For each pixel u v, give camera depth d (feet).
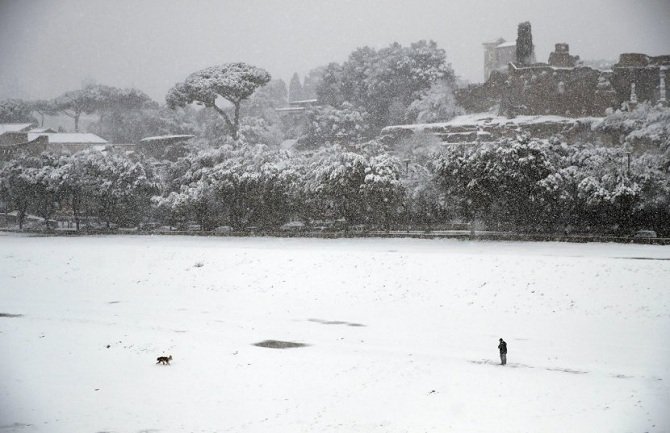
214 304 209.26
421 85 613.52
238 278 237.86
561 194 283.38
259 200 358.84
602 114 479.41
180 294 227.81
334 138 593.83
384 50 652.07
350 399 114.32
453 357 139.54
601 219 282.77
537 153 293.23
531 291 195.83
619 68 476.95
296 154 429.79
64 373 131.54
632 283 187.73
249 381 125.59
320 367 134.10
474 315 183.73
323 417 105.70
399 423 102.27
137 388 121.90
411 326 171.12
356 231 345.72
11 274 260.62
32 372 132.57
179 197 372.17
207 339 159.63
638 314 173.68
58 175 395.34
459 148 312.50
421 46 642.63
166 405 112.37
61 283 248.93
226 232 344.08
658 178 283.79
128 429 101.24
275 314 191.11
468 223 336.29
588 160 296.92
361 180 331.36
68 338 161.58
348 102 626.64
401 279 217.36
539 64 510.17
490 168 293.84
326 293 217.77
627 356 136.46
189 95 589.32
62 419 105.60
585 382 119.65
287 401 113.80
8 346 153.99
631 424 97.76
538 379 122.42
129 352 147.84
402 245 273.54
